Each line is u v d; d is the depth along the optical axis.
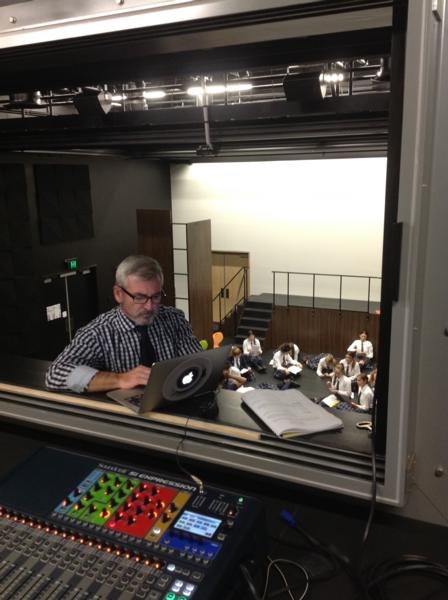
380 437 0.90
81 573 0.70
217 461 1.02
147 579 0.68
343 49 1.45
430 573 0.80
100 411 1.17
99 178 7.71
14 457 1.14
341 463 0.92
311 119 3.61
